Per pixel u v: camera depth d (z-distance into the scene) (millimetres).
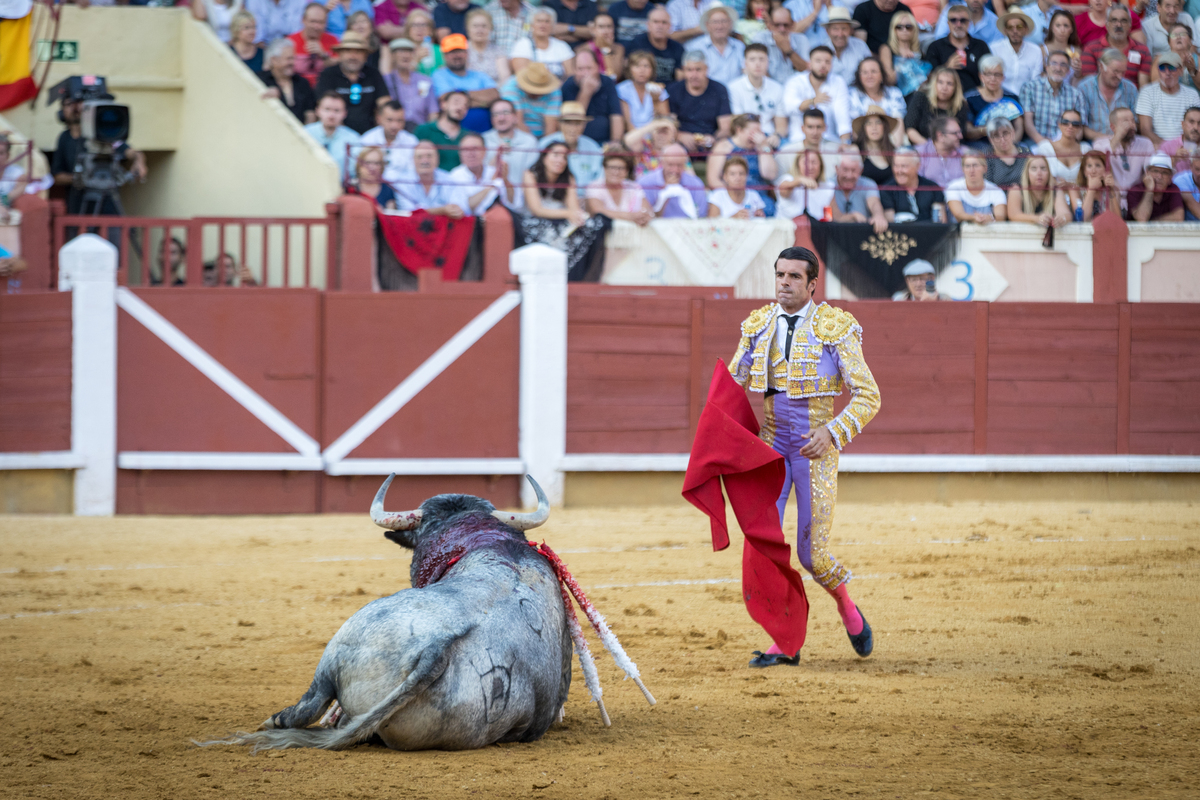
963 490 30375
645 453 29391
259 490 28062
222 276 28719
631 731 10789
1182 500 31078
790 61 35938
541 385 28625
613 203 32062
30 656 14102
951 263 32625
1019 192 33438
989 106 34969
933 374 30109
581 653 10727
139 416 27797
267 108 32625
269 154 32625
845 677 13094
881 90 35469
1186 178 34938
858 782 9188
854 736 10625
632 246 31750
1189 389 30984
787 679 13008
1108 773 9430
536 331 28578
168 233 28938
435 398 28500
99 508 27547
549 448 28688
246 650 14492
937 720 11211
